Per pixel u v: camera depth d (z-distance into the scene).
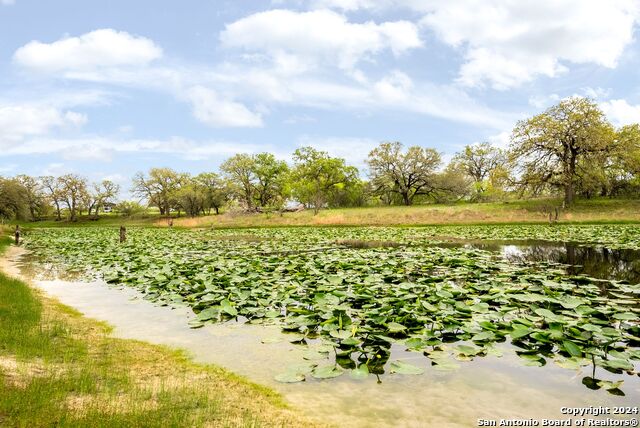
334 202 67.06
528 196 49.44
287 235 28.83
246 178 73.31
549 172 42.31
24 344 5.58
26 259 17.28
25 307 7.63
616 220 33.81
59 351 5.58
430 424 3.89
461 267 11.91
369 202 73.38
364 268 11.47
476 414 4.07
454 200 68.62
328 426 3.84
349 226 39.47
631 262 13.57
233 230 38.44
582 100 40.22
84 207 86.44
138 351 5.84
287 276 10.92
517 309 7.38
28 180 81.94
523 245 19.16
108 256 16.98
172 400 4.20
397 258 14.19
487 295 8.22
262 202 75.81
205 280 10.11
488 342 5.86
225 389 4.61
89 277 12.36
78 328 6.86
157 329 7.00
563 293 8.52
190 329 6.97
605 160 41.16
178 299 8.80
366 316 6.84
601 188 48.91
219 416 3.93
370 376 4.96
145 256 16.34
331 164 62.09
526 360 5.24
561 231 26.27
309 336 6.52
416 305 7.28
